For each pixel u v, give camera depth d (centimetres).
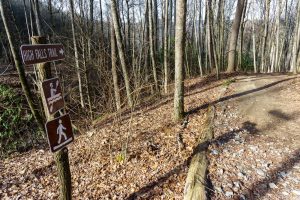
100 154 666
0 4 684
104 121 914
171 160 555
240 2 1418
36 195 557
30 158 782
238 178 464
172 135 671
